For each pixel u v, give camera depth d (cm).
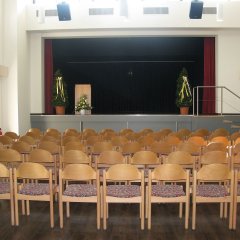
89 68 1588
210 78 1341
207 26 1196
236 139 776
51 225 472
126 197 454
